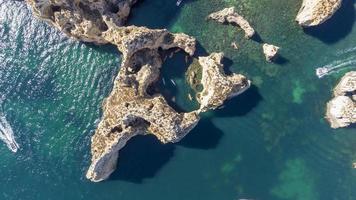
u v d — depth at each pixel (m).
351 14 60.56
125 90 57.94
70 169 61.00
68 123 61.41
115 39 58.34
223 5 61.25
